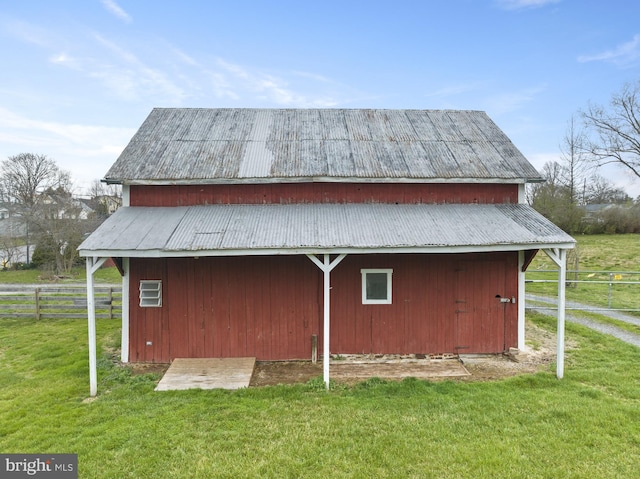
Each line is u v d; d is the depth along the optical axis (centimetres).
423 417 579
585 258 2409
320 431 541
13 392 668
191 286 839
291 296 848
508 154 947
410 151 942
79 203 3709
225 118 1067
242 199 865
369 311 855
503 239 719
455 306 865
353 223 771
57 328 1098
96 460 477
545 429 543
